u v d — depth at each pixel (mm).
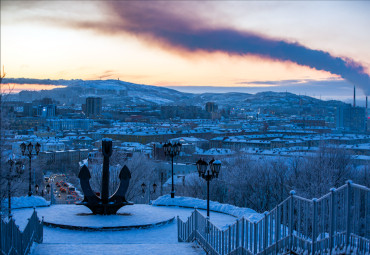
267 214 17953
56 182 146625
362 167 88438
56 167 192125
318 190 61625
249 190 71688
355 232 13602
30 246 21859
